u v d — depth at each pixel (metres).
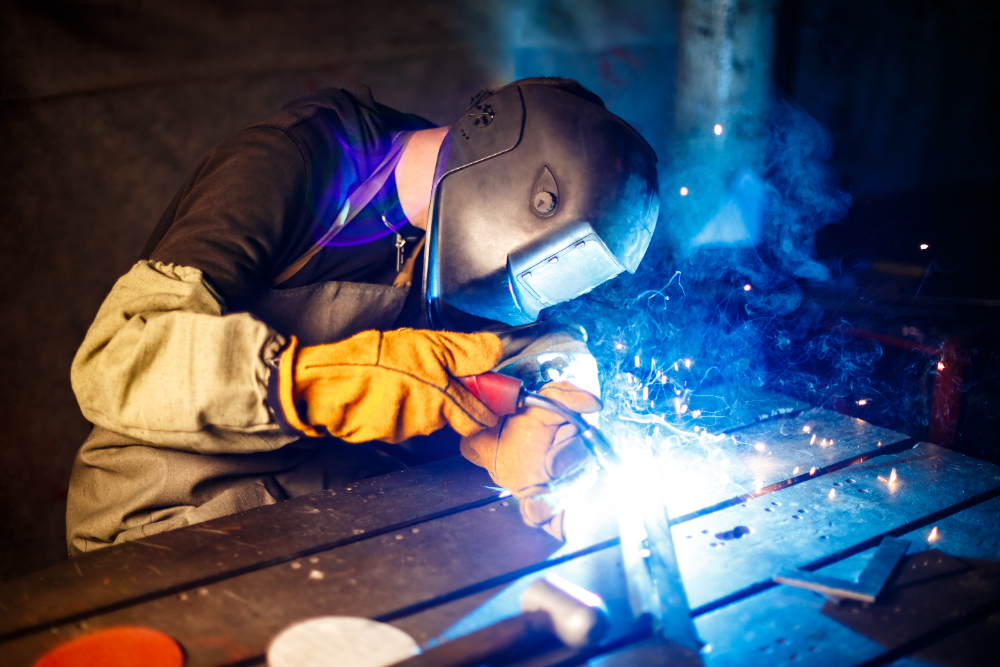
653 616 0.90
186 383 1.08
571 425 1.18
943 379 2.19
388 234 1.52
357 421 1.09
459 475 1.33
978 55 4.58
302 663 0.86
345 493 1.27
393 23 3.17
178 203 1.46
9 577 2.65
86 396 1.14
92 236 2.74
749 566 1.04
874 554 1.06
